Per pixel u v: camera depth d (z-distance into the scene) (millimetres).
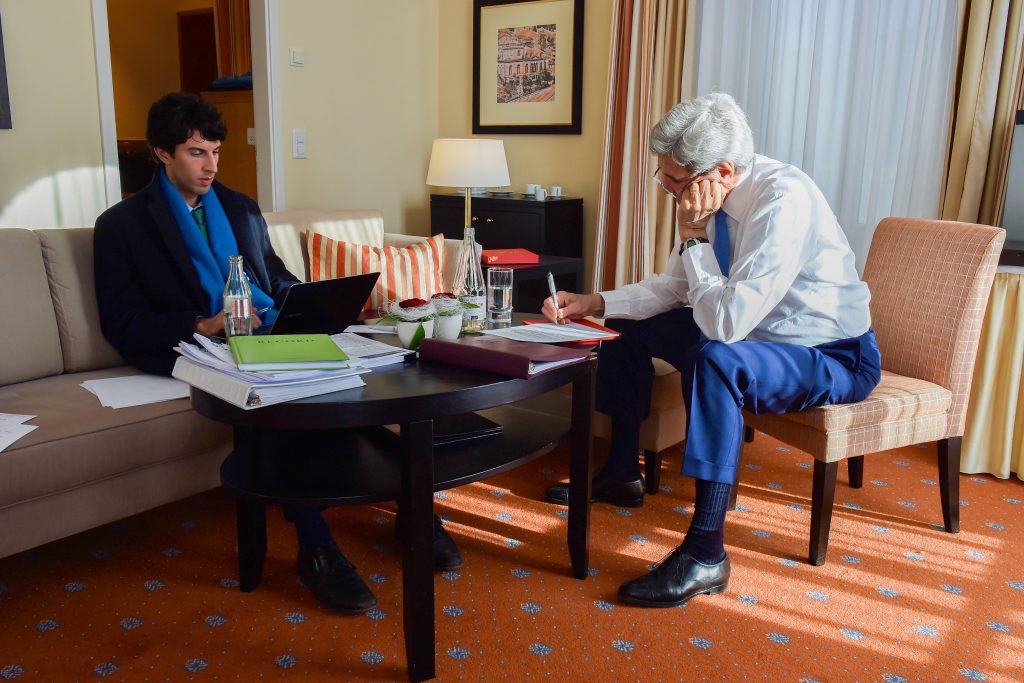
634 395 2395
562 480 2703
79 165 3135
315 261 2879
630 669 1682
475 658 1705
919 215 3260
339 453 1864
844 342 2107
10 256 2234
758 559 2178
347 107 4223
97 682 1610
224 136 2348
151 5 5742
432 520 1597
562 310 2281
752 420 2334
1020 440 2750
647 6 3754
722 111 1997
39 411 1956
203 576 2041
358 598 1871
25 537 1810
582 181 4344
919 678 1670
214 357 1617
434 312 1951
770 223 1938
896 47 3301
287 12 3846
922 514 2486
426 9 4586
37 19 2939
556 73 4305
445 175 3830
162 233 2301
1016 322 2646
